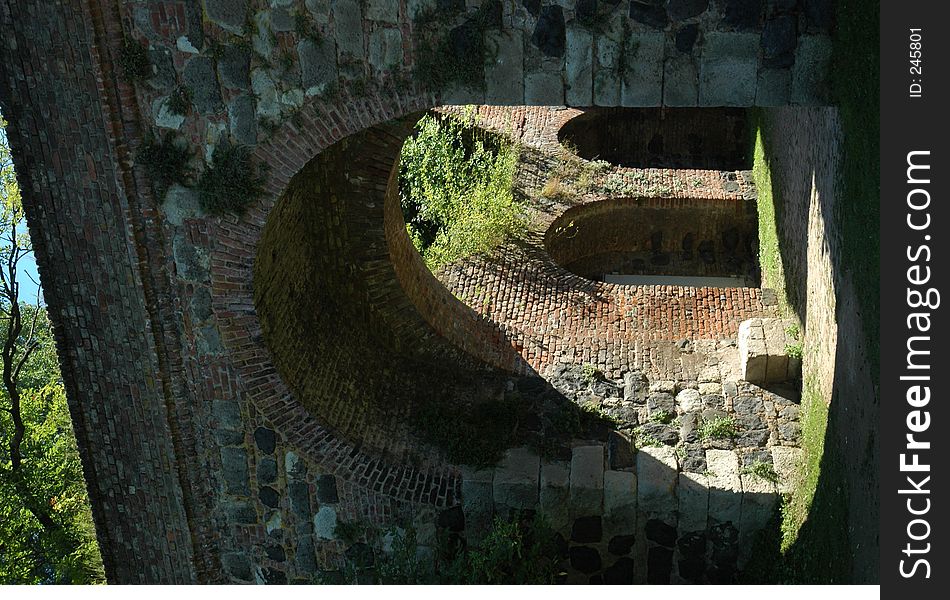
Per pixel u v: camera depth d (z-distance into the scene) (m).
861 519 9.14
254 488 11.84
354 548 12.03
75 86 9.80
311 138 9.86
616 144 23.48
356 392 12.77
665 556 12.16
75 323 11.24
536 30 9.16
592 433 12.67
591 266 20.11
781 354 13.19
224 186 10.10
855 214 9.56
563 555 12.30
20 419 17.12
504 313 15.80
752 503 11.70
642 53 9.17
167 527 12.38
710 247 19.92
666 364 14.12
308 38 9.42
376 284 13.75
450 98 9.54
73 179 10.33
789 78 9.25
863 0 8.34
